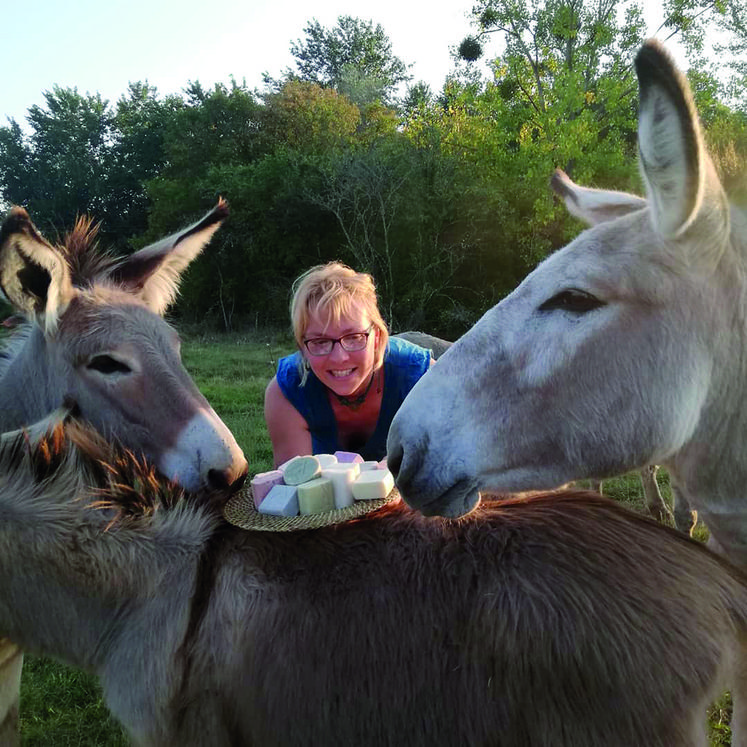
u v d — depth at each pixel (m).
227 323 22.92
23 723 3.23
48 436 2.05
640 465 1.91
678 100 1.53
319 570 1.81
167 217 29.11
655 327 1.81
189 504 2.05
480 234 20.05
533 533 1.77
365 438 3.20
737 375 1.89
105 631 1.96
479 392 1.88
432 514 1.88
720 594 1.69
